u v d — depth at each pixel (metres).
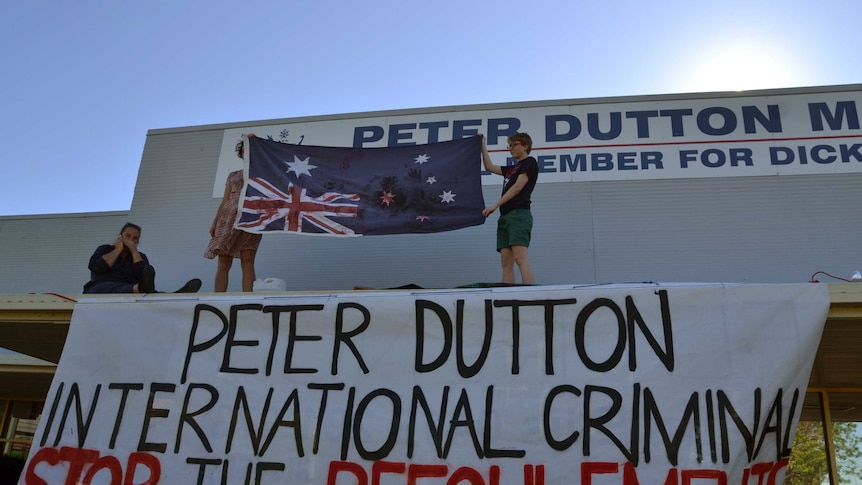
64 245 9.52
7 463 11.04
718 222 8.07
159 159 9.59
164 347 5.55
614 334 5.02
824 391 7.59
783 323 4.87
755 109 8.45
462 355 5.14
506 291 5.26
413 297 5.35
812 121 8.31
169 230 9.19
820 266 7.75
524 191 7.04
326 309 5.44
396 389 5.12
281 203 7.27
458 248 8.45
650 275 7.98
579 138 8.63
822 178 8.08
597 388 4.88
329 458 5.00
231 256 7.64
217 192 9.23
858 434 7.35
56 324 6.40
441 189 7.24
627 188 8.35
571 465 4.72
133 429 5.31
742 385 4.75
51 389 5.52
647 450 4.68
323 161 7.45
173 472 5.13
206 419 5.26
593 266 8.10
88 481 5.20
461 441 4.89
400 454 4.93
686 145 8.42
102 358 5.58
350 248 8.65
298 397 5.21
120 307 5.74
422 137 8.98
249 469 5.05
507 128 8.83
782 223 7.96
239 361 5.41
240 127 9.52
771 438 4.66
